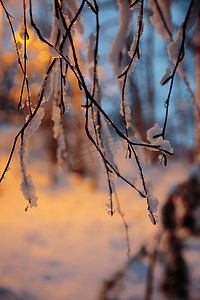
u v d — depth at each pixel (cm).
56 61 68
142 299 296
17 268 392
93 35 77
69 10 71
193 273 296
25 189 74
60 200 673
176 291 221
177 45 74
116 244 465
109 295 244
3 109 491
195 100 82
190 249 356
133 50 71
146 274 339
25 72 66
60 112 81
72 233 508
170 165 769
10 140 888
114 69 81
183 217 249
